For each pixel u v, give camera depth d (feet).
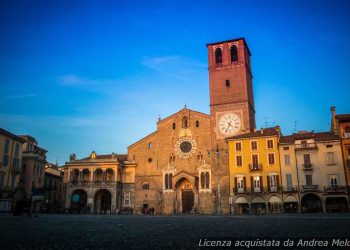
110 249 29.32
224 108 263.49
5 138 231.91
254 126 279.08
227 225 65.57
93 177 274.57
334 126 239.71
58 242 34.06
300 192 221.87
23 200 111.04
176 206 257.14
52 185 324.19
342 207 215.72
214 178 249.96
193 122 271.49
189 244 32.86
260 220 91.20
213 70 273.75
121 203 273.54
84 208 267.80
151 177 271.69
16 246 30.45
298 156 228.84
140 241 35.50
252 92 287.69
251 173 237.45
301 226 58.80
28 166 269.03
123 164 279.69
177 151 269.64
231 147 247.50
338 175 217.15
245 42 279.28
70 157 288.10
